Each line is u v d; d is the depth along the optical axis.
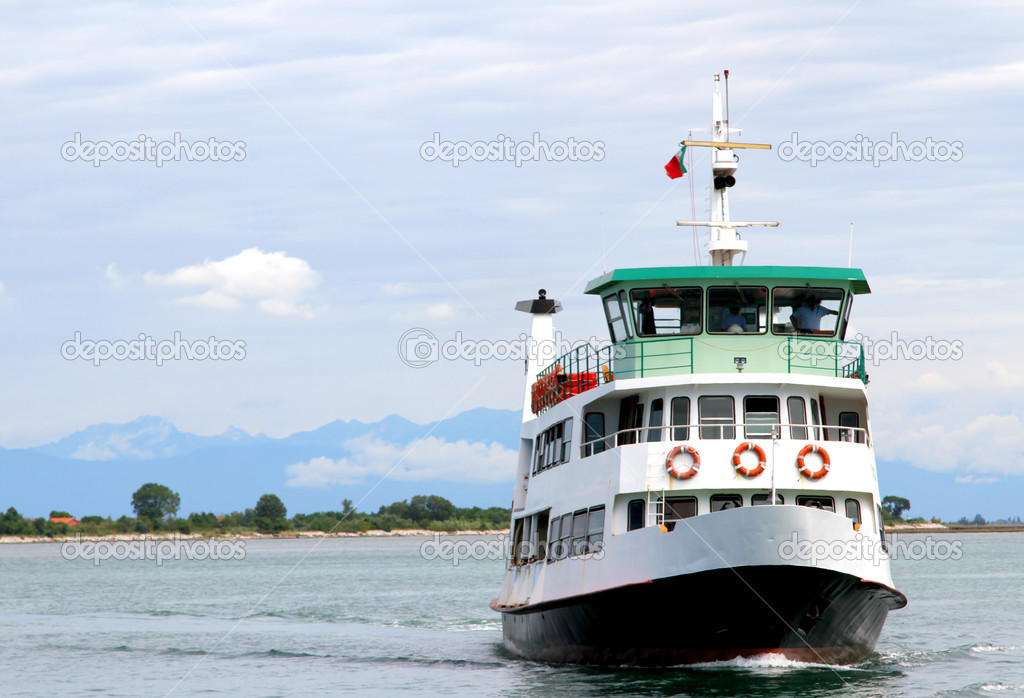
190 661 99.75
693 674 72.44
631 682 71.38
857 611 72.25
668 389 74.94
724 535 66.19
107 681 89.06
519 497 100.06
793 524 65.50
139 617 147.62
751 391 74.31
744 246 84.44
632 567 70.75
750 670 72.56
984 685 73.44
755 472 70.75
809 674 71.94
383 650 104.00
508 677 80.00
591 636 75.56
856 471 72.44
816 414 76.12
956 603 145.50
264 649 107.44
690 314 77.94
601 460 75.62
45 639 119.56
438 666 90.62
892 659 85.56
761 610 68.94
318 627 129.75
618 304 80.44
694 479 71.12
